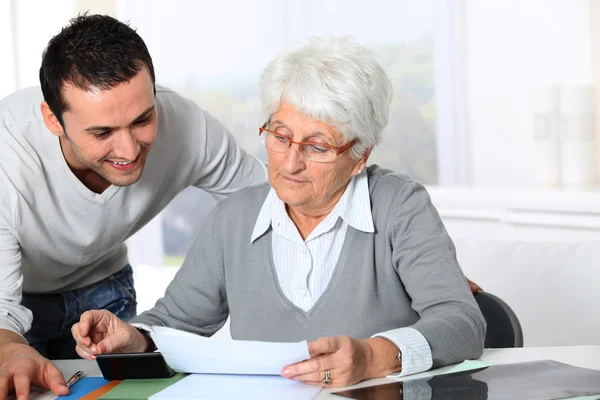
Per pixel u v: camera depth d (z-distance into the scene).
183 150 1.95
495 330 1.82
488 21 3.72
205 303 1.67
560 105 3.45
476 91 3.81
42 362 1.34
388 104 1.52
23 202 1.69
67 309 2.08
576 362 1.38
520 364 1.36
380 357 1.31
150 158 1.87
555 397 1.17
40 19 4.12
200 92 4.43
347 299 1.54
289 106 1.45
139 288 3.91
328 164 1.46
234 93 4.38
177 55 4.44
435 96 3.92
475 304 1.46
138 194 1.89
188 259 1.70
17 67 4.11
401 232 1.54
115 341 1.43
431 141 3.98
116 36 1.49
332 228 1.56
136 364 1.35
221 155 2.04
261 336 1.57
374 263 1.56
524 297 2.30
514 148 3.72
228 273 1.64
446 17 3.84
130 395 1.26
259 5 4.26
